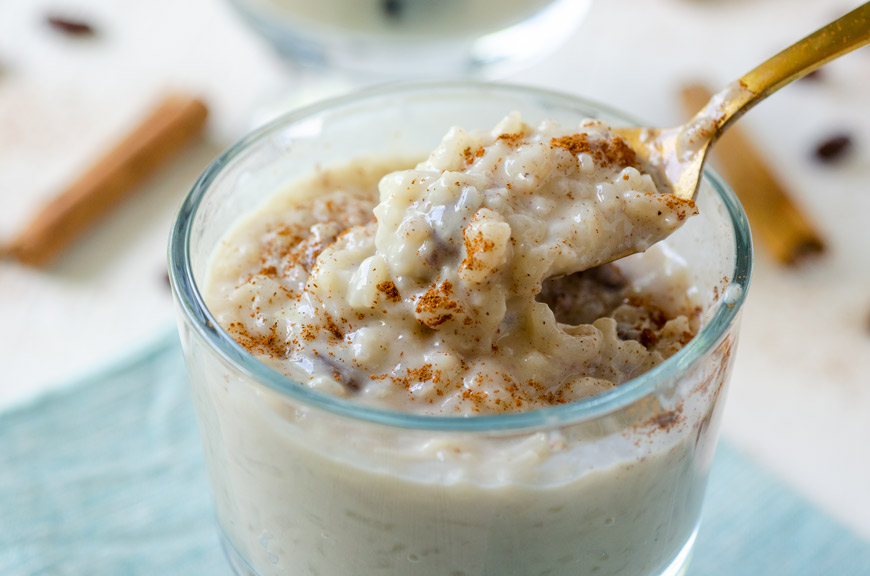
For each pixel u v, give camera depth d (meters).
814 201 0.42
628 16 0.48
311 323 0.31
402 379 0.29
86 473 0.36
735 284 0.28
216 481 0.32
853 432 0.38
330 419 0.25
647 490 0.28
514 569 0.28
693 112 0.44
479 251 0.29
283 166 0.34
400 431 0.25
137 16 0.48
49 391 0.37
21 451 0.36
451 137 0.32
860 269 0.41
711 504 0.36
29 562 0.35
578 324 0.32
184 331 0.29
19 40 0.47
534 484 0.26
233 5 0.44
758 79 0.33
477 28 0.43
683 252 0.33
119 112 0.45
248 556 0.32
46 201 0.42
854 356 0.39
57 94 0.45
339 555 0.28
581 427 0.25
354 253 0.32
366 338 0.30
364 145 0.35
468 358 0.30
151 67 0.46
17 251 0.41
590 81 0.45
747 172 0.42
